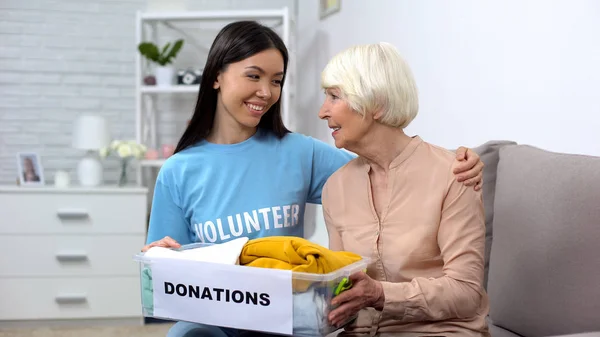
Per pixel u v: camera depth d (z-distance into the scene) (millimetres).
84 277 3613
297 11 4469
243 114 1572
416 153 1359
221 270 1188
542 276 1423
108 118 4242
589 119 1697
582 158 1442
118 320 3668
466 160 1330
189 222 1678
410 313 1256
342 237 1425
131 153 3771
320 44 3951
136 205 3643
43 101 4176
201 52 4344
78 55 4195
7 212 3553
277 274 1149
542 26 1886
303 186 1667
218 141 1676
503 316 1558
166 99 4320
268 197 1620
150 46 3852
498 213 1626
